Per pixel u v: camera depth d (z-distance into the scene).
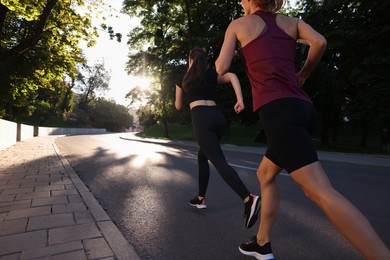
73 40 14.72
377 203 4.42
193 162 9.24
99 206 3.64
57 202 3.81
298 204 4.24
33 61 14.81
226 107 21.75
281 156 1.61
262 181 2.22
